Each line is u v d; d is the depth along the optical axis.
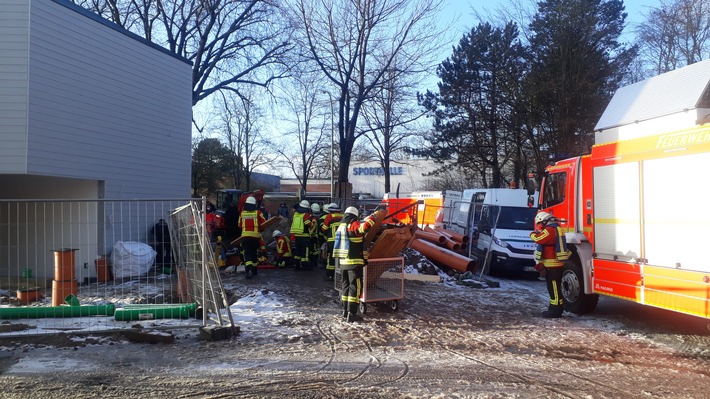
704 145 6.91
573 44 26.08
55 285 9.48
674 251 7.37
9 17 12.10
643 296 7.91
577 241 9.41
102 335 7.42
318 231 14.74
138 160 15.85
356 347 7.17
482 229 16.69
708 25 25.80
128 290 10.90
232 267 13.84
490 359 6.73
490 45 31.08
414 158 50.03
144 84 16.14
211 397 5.17
